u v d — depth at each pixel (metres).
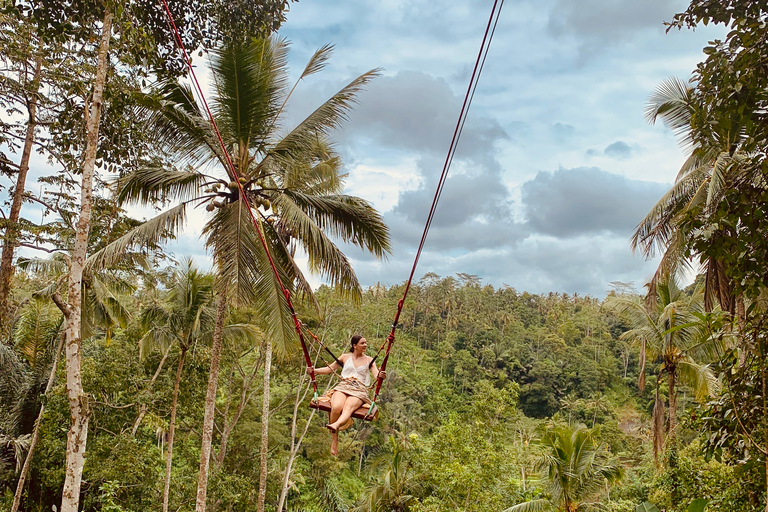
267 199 14.95
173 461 30.34
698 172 14.62
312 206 14.98
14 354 21.56
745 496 8.76
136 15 11.59
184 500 21.78
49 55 13.30
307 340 27.41
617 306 21.02
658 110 15.57
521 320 114.06
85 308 19.67
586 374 84.12
